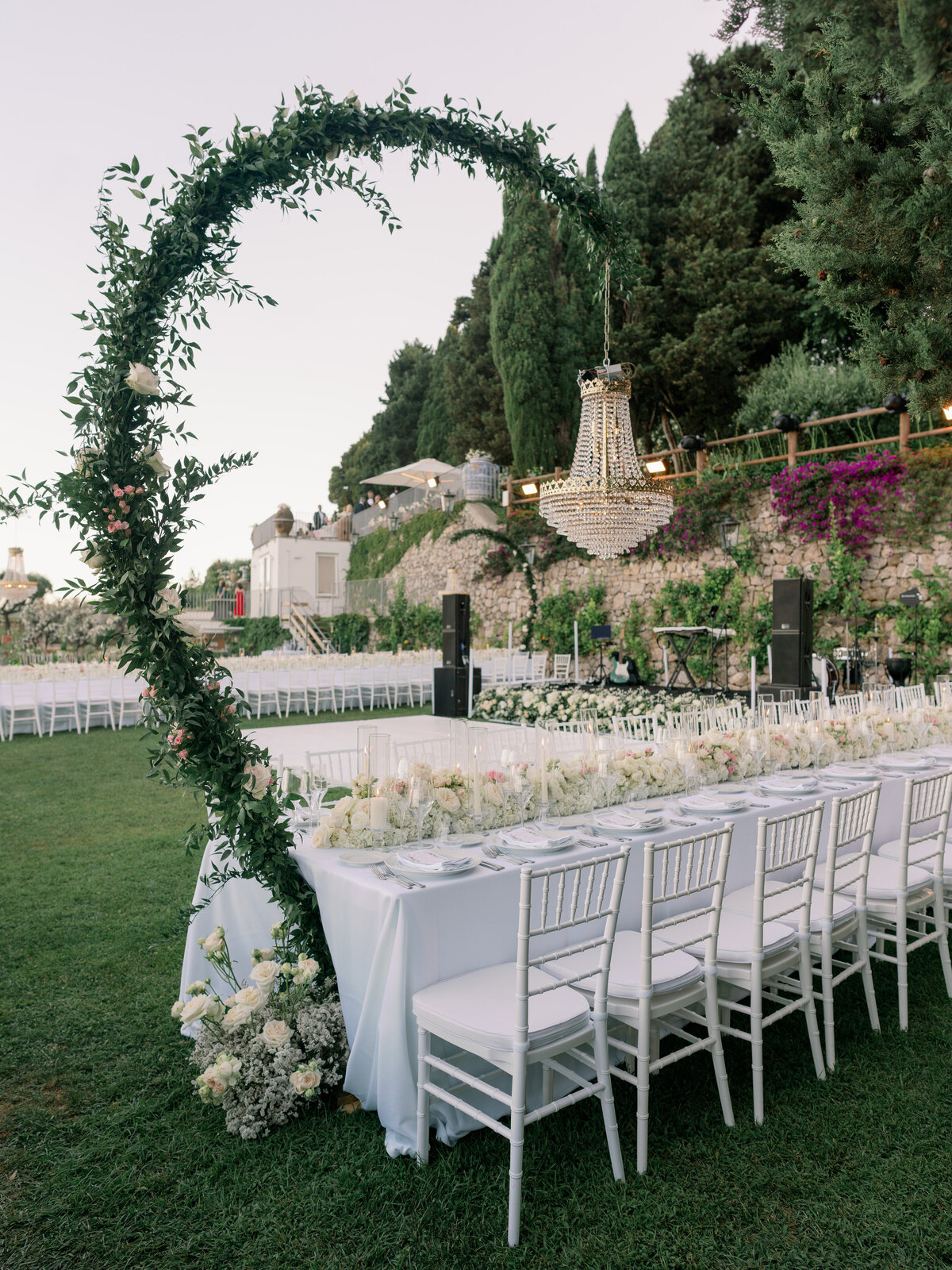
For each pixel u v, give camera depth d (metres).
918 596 11.34
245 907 2.99
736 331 16.11
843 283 3.80
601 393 6.64
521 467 18.59
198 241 2.44
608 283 3.95
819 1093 2.41
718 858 2.28
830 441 13.55
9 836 5.45
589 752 3.35
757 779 3.88
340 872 2.41
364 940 2.29
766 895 2.34
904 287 3.64
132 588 2.45
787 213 17.25
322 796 3.48
